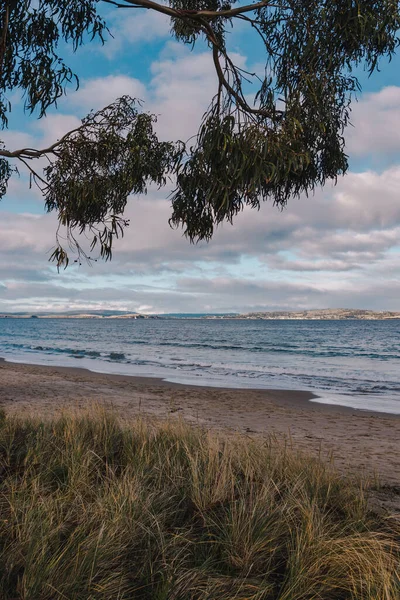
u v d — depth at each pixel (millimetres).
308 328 120188
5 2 4711
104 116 5910
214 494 3738
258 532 2971
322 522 3209
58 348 43688
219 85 4312
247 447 5402
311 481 4199
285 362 31391
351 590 2514
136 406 12781
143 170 6031
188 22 4512
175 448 5305
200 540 3023
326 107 4293
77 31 5145
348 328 117688
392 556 2812
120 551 2738
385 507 4133
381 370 26672
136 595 2402
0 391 14867
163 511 3369
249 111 4266
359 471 6293
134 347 45812
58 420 6969
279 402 15289
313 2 4223
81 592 2336
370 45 4289
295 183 4777
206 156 3801
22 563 2555
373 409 14383
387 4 4078
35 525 2877
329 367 28281
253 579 2580
